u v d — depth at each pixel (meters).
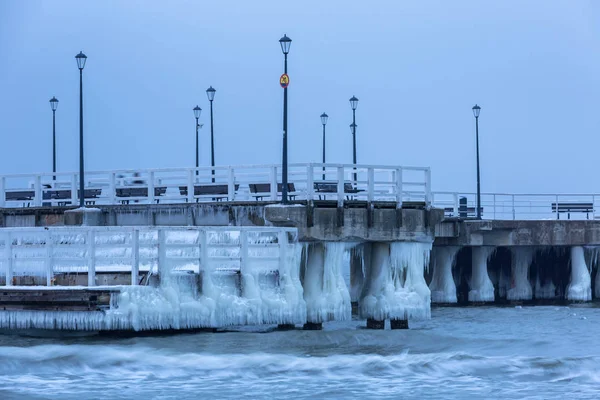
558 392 39.75
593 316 65.19
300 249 48.97
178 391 38.75
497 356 45.31
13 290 45.00
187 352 43.62
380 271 52.59
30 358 42.12
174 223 52.72
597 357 44.81
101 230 44.84
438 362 43.38
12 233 46.00
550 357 44.78
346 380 40.94
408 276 53.09
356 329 51.09
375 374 42.06
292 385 39.94
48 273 45.47
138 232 44.72
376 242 52.59
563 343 49.78
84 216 54.16
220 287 46.22
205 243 45.62
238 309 46.09
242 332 47.25
